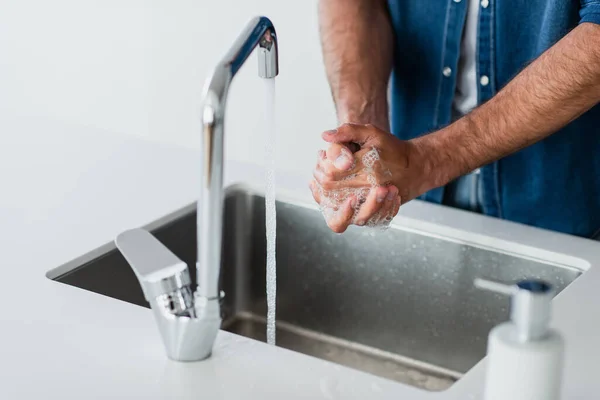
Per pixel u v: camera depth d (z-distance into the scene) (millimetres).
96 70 3229
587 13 1408
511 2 1653
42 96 3375
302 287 1733
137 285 1497
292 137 2939
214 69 1006
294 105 2889
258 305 1777
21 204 1562
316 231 1689
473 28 1712
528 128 1474
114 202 1592
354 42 1753
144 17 3055
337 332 1723
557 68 1424
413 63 1798
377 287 1660
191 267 1626
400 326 1656
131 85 3186
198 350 1115
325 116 2855
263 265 1751
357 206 1430
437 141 1482
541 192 1722
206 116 983
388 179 1419
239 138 3027
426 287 1610
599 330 1205
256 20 1111
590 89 1422
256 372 1106
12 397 1045
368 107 1724
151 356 1132
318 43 2768
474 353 1589
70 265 1377
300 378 1099
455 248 1562
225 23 2922
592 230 1741
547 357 853
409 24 1771
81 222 1508
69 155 1782
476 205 1773
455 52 1731
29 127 1915
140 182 1679
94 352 1137
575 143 1680
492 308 1552
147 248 1123
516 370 858
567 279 1463
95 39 3184
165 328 1101
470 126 1491
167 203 1599
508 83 1504
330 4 1787
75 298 1262
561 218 1733
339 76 1749
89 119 3318
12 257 1377
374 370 1656
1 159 1748
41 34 3277
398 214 1609
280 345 1729
